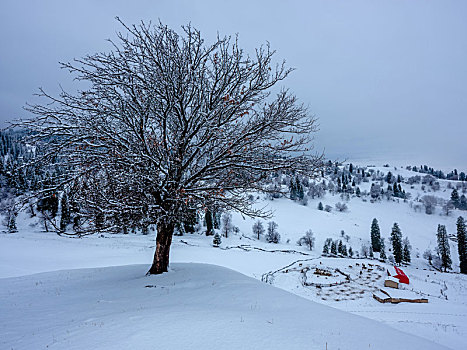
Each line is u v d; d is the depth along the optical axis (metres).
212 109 8.53
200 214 9.78
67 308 7.02
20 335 5.01
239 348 4.03
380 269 41.16
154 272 10.43
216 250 50.47
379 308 23.05
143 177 7.88
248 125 9.16
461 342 14.50
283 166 9.02
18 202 6.91
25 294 9.36
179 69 8.29
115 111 8.30
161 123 9.45
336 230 107.06
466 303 27.92
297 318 5.68
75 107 7.79
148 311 5.91
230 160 9.29
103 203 7.81
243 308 6.28
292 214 116.00
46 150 7.56
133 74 8.02
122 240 53.28
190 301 6.94
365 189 198.25
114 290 8.72
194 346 4.05
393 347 4.44
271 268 39.47
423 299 25.09
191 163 10.12
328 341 4.50
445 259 76.44
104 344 4.13
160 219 8.44
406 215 144.00
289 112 9.28
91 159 7.63
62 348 4.09
